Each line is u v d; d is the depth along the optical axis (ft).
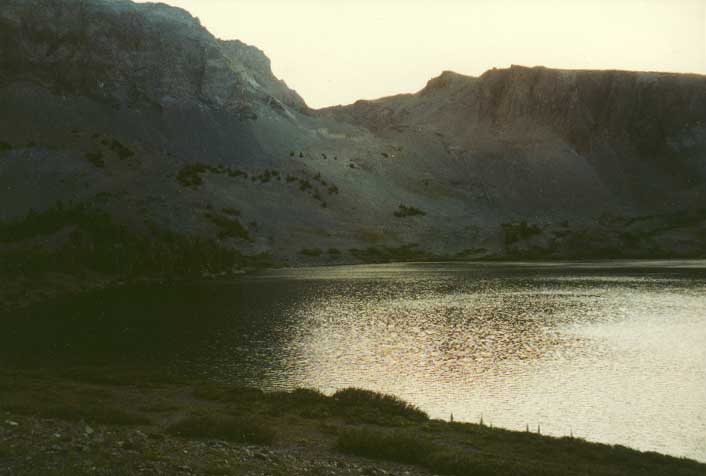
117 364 213.25
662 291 483.10
